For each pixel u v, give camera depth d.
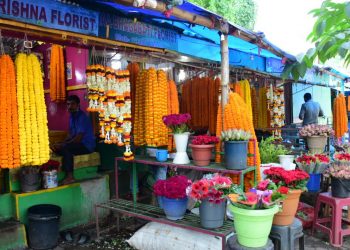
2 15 2.53
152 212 3.47
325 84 8.73
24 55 2.76
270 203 2.32
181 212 3.12
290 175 2.65
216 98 5.36
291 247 2.64
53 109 6.15
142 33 3.70
